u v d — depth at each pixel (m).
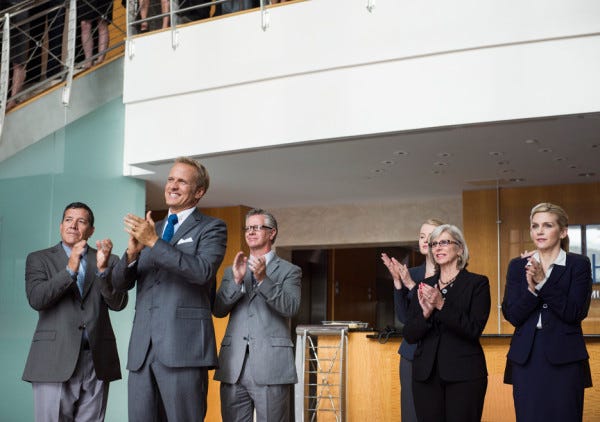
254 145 6.55
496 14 5.75
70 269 3.59
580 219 8.16
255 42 6.58
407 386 4.44
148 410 3.09
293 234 9.66
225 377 3.64
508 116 5.69
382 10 6.11
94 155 6.95
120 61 7.34
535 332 3.23
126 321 7.32
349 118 6.19
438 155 6.97
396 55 6.02
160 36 7.05
